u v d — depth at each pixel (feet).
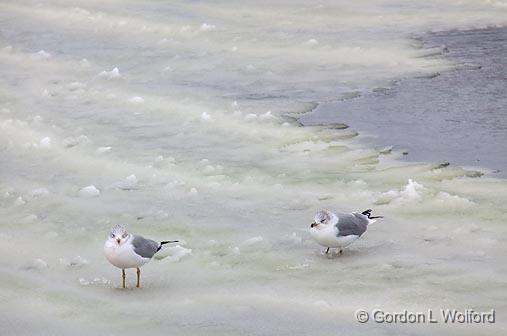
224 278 38.60
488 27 90.02
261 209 46.88
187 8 99.71
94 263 41.01
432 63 77.36
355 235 39.45
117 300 36.60
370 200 47.16
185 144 58.85
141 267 40.16
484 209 45.03
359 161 54.24
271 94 70.18
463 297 35.47
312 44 84.58
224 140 59.41
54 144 59.62
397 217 44.62
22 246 43.16
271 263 40.04
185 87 72.43
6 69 78.23
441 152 55.47
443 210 45.14
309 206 46.93
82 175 53.78
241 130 61.41
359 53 81.35
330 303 35.50
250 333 32.94
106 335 33.40
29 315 35.60
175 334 33.19
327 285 37.27
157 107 67.36
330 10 98.27
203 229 44.34
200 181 51.70
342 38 86.89
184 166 54.44
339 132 60.44
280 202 47.78
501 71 74.08
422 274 37.81
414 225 43.50
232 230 44.09
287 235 43.04
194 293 37.09
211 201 48.34
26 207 48.60
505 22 91.71
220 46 84.79
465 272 37.78
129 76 75.92
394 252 40.45
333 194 48.57
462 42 84.28
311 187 49.83
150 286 38.09
